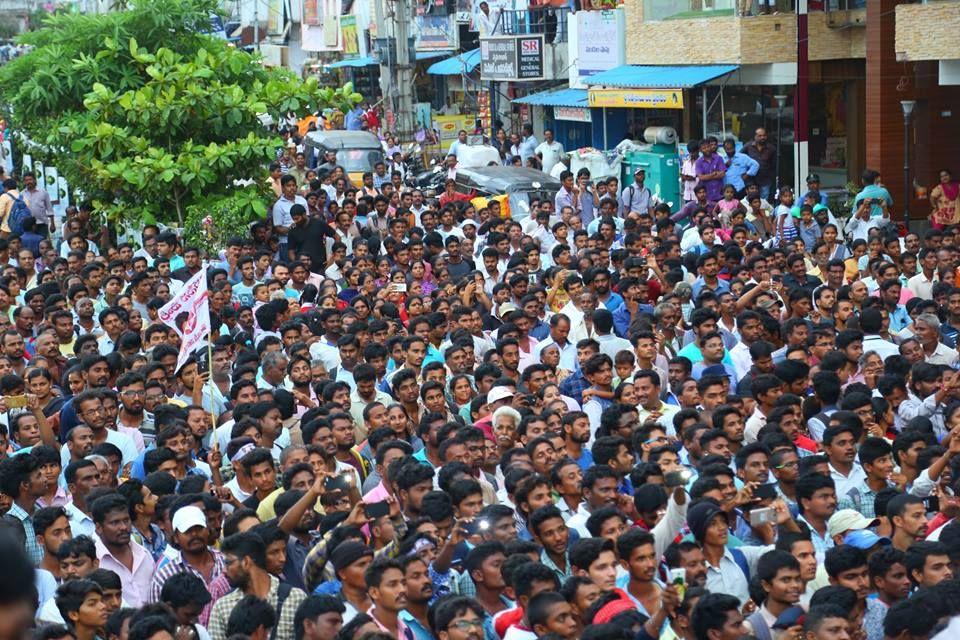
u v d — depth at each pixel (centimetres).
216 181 2959
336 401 1588
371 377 1650
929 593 943
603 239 2733
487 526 1109
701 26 3828
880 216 2961
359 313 2064
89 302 2102
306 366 1688
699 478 1163
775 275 2238
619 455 1322
